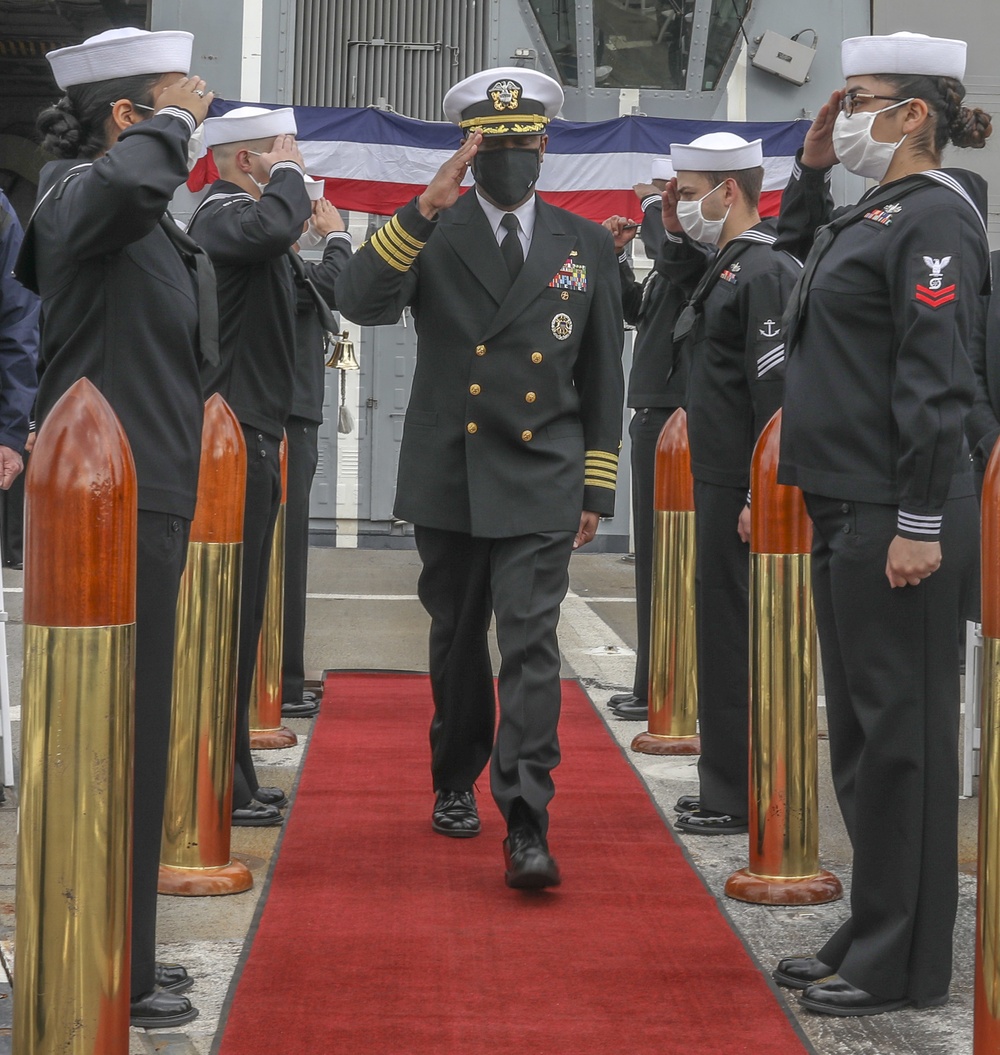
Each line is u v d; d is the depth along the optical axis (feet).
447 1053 7.97
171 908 10.51
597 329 11.96
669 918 10.41
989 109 38.88
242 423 12.16
